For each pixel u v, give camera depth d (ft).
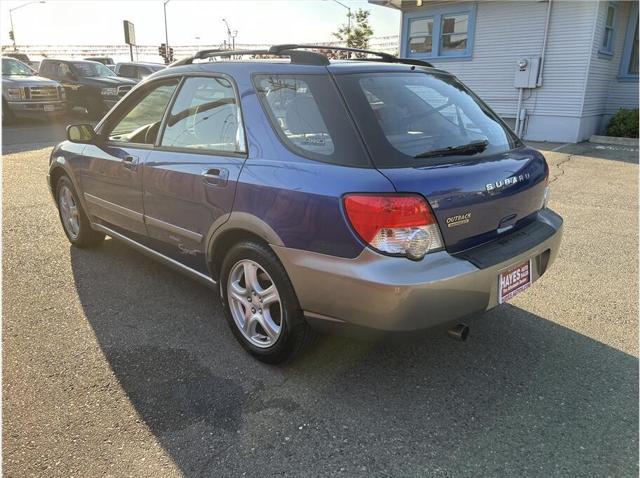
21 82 43.21
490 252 8.23
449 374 9.30
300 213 7.94
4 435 7.63
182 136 10.69
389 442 7.60
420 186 7.34
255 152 8.95
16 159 29.68
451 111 9.46
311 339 9.08
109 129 13.03
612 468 7.12
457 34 43.86
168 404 8.40
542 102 39.99
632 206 20.77
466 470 7.07
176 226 10.75
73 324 10.95
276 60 9.59
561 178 26.07
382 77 9.02
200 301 12.16
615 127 39.83
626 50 41.09
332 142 7.98
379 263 7.22
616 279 13.56
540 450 7.45
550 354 9.96
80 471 7.00
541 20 38.55
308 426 7.92
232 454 7.34
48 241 16.16
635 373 9.34
